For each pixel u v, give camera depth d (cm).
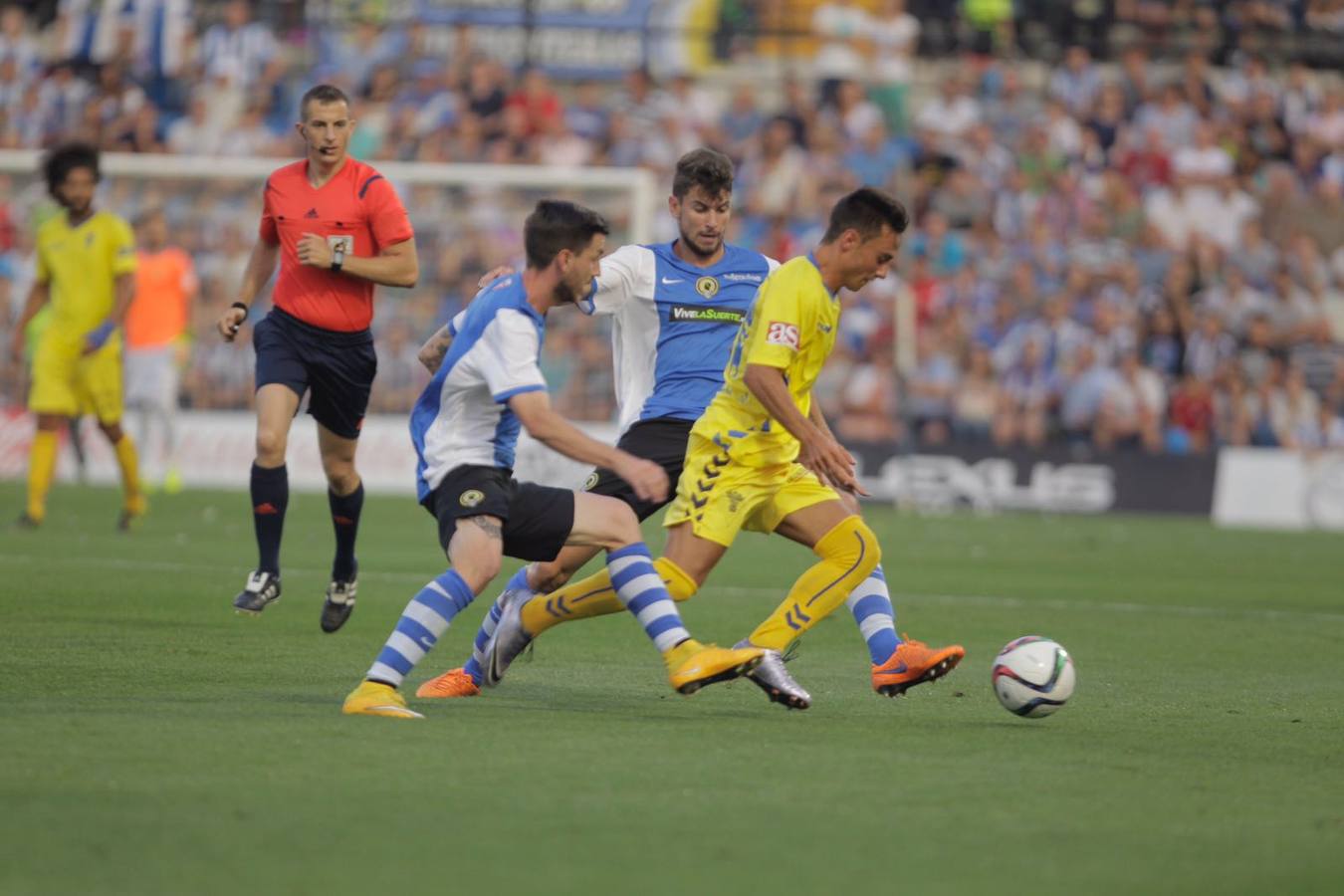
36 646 2520
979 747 1894
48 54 9200
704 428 2227
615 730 1934
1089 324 8106
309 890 1208
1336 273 8825
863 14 9138
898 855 1355
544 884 1241
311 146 2767
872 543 2228
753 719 2078
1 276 7506
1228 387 8075
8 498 6022
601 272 2539
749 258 2606
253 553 4331
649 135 8719
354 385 2794
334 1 9112
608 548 2073
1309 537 6775
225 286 7656
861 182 8544
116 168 7612
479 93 8744
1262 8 9462
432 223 7725
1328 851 1410
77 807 1436
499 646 2194
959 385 8025
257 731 1825
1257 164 8988
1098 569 4800
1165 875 1317
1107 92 8925
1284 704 2372
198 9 9062
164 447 6862
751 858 1332
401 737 1820
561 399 7750
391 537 5050
